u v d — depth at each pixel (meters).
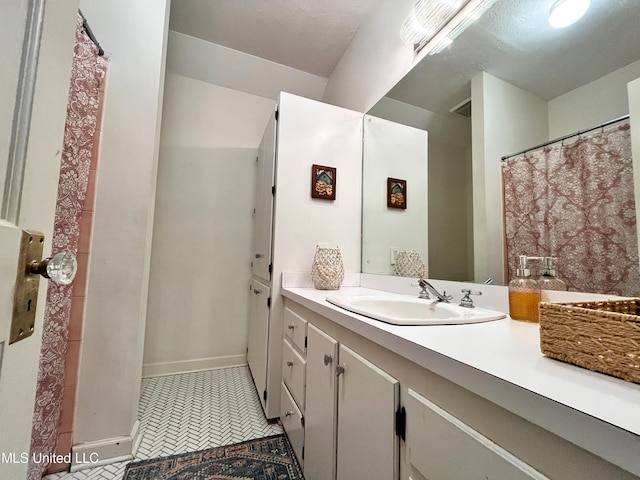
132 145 1.30
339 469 0.82
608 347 0.40
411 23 1.32
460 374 0.46
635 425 0.28
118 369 1.24
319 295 1.26
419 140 1.40
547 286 0.80
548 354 0.48
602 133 0.73
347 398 0.80
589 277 0.74
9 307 0.34
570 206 0.79
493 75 1.04
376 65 1.81
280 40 2.19
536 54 0.91
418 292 1.28
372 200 1.72
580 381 0.39
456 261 1.17
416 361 0.55
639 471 0.26
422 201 1.38
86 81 1.14
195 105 2.28
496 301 0.96
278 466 1.18
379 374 0.67
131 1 1.35
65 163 1.06
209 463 1.20
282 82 2.52
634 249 0.66
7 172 0.34
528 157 0.91
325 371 0.94
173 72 2.22
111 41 1.30
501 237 0.99
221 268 2.30
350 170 1.79
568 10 0.83
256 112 2.47
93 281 1.22
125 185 1.29
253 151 2.45
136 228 1.29
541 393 0.35
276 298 1.55
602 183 0.73
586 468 0.31
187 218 2.22
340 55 2.33
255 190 2.44
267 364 1.56
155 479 1.11
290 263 1.59
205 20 2.02
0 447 0.33
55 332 1.07
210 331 2.24
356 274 1.75
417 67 1.43
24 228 0.37
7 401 0.34
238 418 1.54
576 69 0.80
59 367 1.10
